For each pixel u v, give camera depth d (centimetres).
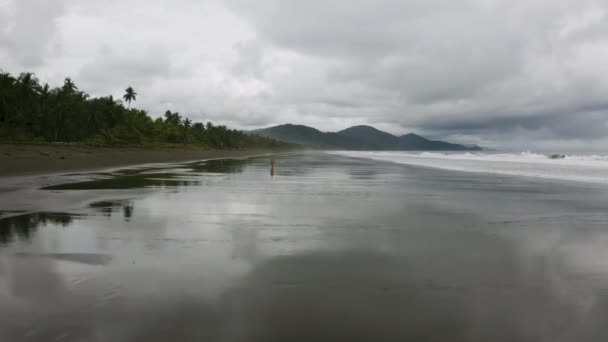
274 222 957
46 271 554
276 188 1788
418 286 521
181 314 421
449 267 606
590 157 6850
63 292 476
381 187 1903
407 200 1413
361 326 403
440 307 454
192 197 1412
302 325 403
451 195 1586
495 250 712
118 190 1598
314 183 2086
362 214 1092
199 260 622
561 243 769
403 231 871
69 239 746
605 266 617
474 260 646
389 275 565
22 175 2305
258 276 551
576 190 1823
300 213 1095
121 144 8669
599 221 1016
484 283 535
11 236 765
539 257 668
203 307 441
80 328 385
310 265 608
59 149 4525
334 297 479
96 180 2062
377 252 689
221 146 16200
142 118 11738
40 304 439
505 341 377
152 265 590
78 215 1009
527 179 2500
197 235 800
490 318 425
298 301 465
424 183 2158
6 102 6881
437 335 386
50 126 8031
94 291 480
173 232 823
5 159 2898
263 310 437
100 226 872
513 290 509
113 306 438
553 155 7450
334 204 1286
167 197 1399
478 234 846
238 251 682
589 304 465
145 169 3158
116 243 721
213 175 2581
